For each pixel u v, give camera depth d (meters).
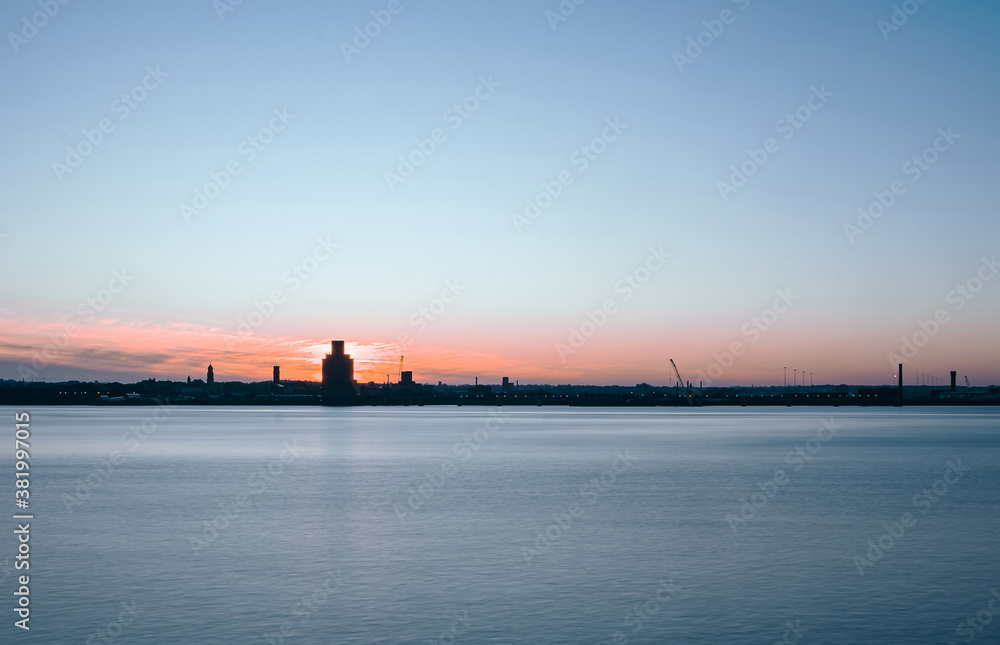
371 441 152.25
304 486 74.75
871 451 123.94
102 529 50.91
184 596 35.09
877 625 31.83
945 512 58.28
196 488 73.12
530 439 160.12
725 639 30.17
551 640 29.84
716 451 123.69
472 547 45.22
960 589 36.78
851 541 47.31
